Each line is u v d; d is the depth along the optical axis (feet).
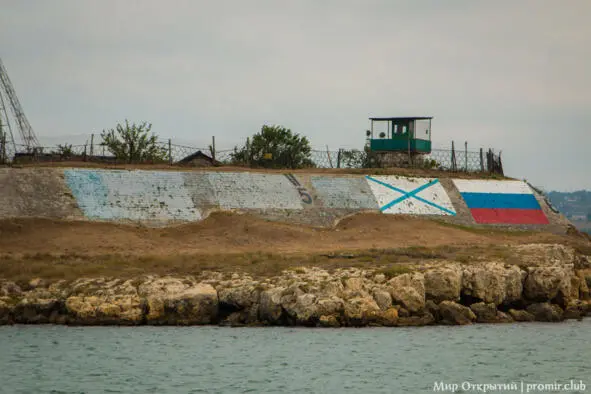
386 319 554.46
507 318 597.11
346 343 495.41
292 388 400.67
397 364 449.48
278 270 626.23
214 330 533.96
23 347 477.77
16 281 590.96
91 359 451.53
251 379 414.62
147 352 468.34
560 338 529.45
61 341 494.18
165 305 556.92
